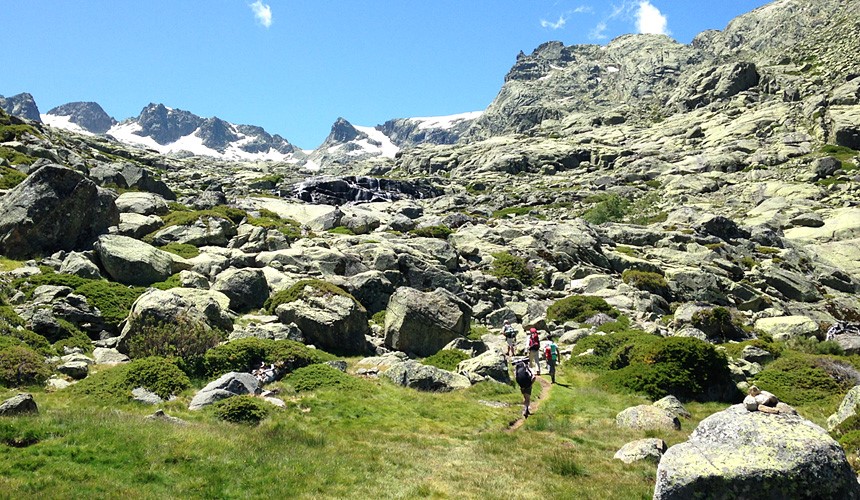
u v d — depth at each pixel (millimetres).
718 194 103375
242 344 24344
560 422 21375
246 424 18422
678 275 52531
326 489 14016
